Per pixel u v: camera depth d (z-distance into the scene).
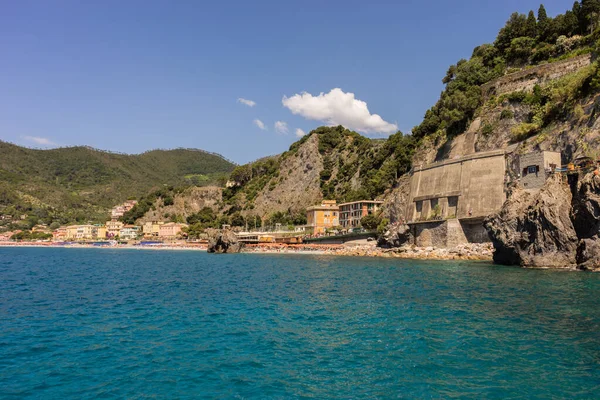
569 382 19.89
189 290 48.28
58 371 21.77
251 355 24.08
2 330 29.58
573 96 84.88
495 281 50.06
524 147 88.81
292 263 89.44
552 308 34.28
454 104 119.38
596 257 57.72
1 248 199.88
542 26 121.69
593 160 66.94
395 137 163.50
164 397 18.81
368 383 20.16
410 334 27.61
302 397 18.78
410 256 93.69
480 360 22.72
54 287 51.41
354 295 42.75
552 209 63.12
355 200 153.88
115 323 31.58
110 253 152.12
